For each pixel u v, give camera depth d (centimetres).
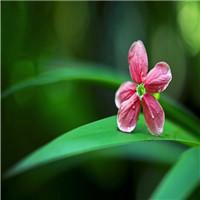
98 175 56
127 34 63
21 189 52
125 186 58
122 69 63
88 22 63
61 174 55
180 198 33
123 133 33
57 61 53
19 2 56
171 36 68
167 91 71
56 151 32
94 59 63
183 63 71
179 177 33
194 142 33
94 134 33
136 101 34
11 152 55
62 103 57
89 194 56
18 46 57
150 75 34
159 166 51
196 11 69
